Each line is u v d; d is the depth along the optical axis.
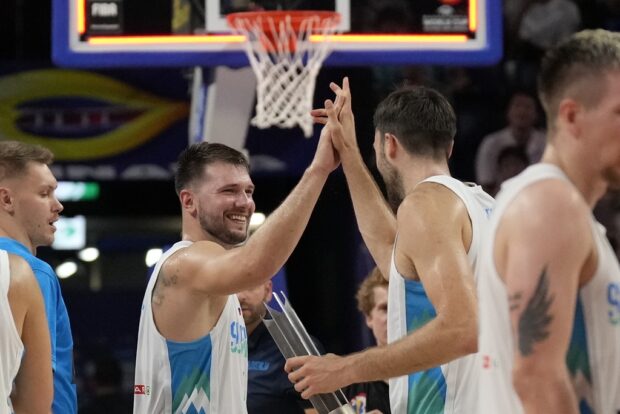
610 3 23.47
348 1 14.89
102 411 25.53
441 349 7.59
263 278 8.73
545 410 5.51
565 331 5.52
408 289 8.20
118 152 21.47
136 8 14.83
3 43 24.70
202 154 9.77
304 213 8.73
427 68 22.52
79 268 26.78
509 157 22.56
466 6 15.05
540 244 5.54
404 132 8.64
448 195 8.11
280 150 21.47
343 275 24.28
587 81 5.74
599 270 5.67
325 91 21.36
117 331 26.95
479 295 6.04
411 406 8.31
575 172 5.83
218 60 14.80
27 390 8.73
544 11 23.25
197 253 9.13
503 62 23.09
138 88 21.56
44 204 10.14
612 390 5.71
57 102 21.44
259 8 14.80
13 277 8.52
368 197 9.30
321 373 8.03
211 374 9.38
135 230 26.75
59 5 14.71
